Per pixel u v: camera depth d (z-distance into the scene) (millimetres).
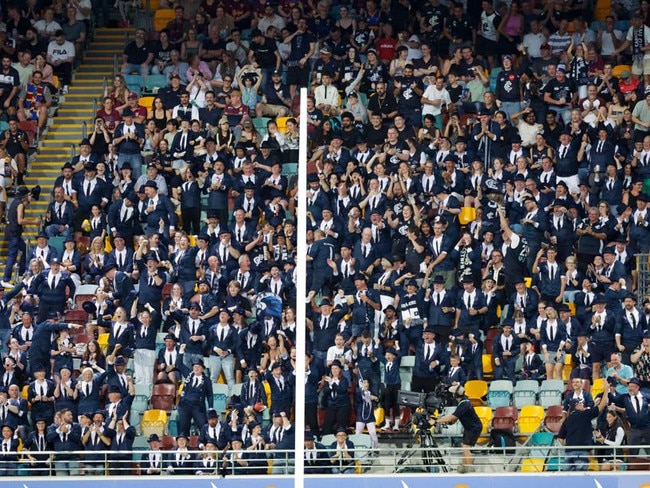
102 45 96188
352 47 90438
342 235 78062
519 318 71562
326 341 71625
